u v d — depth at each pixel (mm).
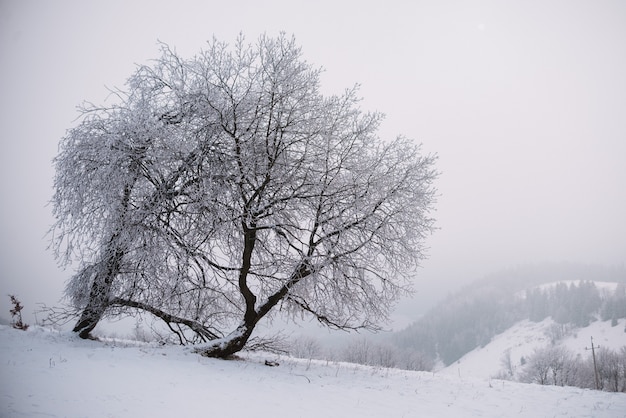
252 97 13234
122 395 7383
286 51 13375
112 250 12445
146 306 13203
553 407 9797
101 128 12727
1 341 10836
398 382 12055
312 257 12820
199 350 12367
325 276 13297
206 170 12562
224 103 12766
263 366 12375
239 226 12875
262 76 13398
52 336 12898
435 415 8773
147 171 12664
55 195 12539
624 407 9859
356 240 13406
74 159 12438
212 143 12656
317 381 11062
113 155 12023
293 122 13242
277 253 13883
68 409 6367
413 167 13867
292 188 13344
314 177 13625
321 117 13797
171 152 12383
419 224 13727
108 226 12141
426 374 14547
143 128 12336
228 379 9703
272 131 13258
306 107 13547
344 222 13070
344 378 11969
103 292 12758
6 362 8625
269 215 13250
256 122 13344
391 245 13391
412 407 9289
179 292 13500
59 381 7684
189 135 12719
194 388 8484
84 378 8086
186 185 12727
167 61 13555
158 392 7859
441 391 11148
